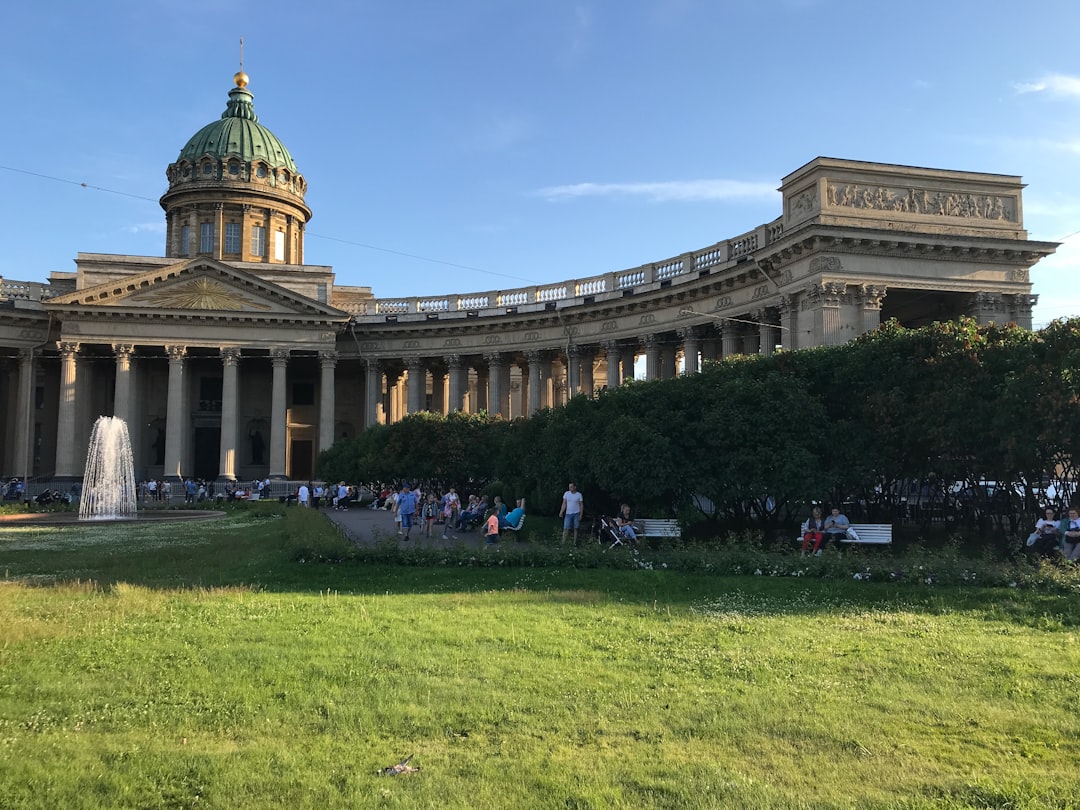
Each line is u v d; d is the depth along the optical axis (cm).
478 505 3809
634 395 2989
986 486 2820
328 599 1752
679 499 2942
